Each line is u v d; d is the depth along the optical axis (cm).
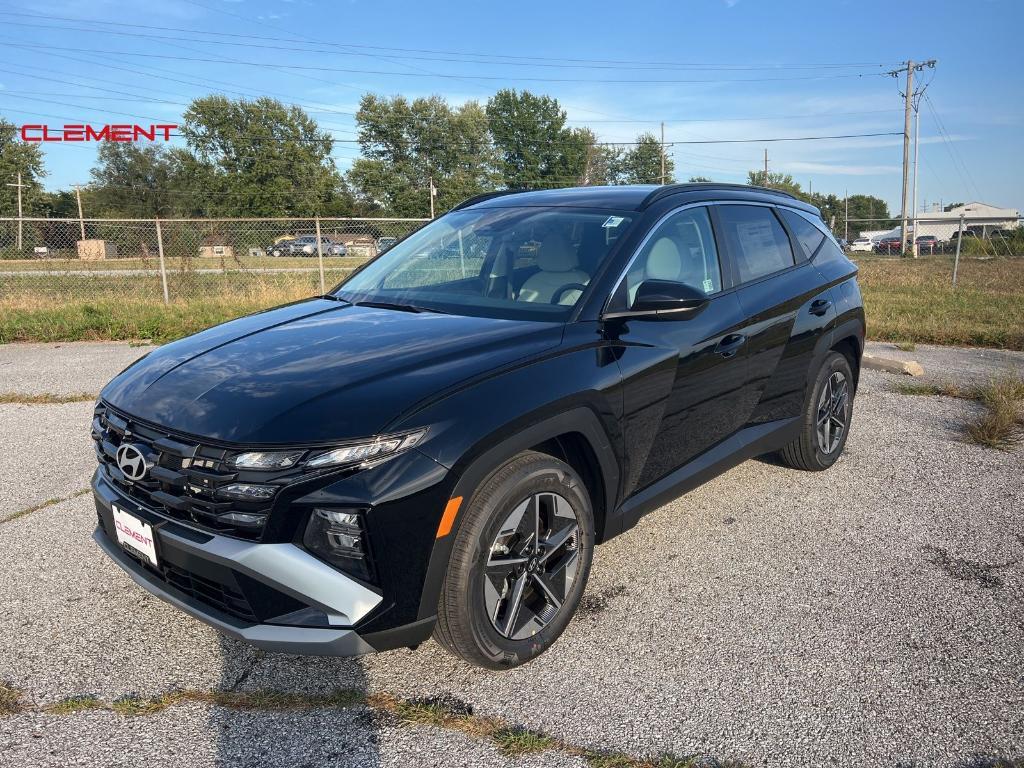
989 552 368
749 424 395
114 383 297
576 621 309
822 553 368
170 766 227
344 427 231
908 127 4541
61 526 395
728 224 395
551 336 289
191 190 6588
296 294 1384
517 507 260
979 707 255
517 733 241
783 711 253
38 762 227
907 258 3322
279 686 266
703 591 332
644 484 327
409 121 6894
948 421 587
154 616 311
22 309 1196
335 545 231
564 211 371
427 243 400
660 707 255
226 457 231
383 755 232
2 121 6431
